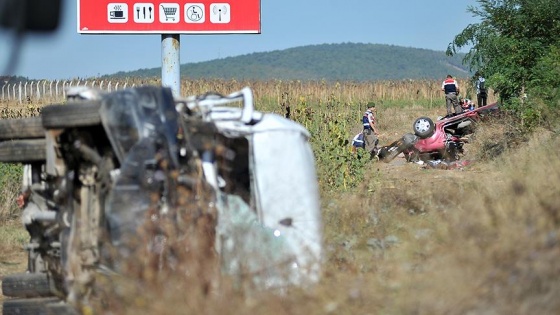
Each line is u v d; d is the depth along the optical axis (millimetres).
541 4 56875
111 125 19203
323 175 41219
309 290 17453
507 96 57250
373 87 160250
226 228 18844
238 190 21828
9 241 33656
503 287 15703
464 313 15703
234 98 22672
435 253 18297
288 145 21672
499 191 27438
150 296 16531
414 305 16000
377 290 17219
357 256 22828
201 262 17359
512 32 57625
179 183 18797
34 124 20969
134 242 17875
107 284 18000
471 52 58250
